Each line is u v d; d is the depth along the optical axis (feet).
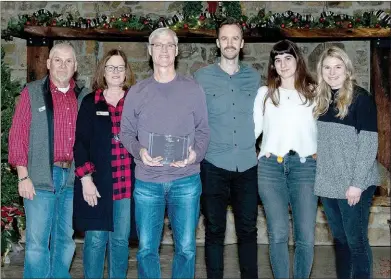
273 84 11.12
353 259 10.77
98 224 10.82
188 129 10.46
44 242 11.17
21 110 11.02
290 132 10.89
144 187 10.52
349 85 10.61
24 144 10.98
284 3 21.75
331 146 10.64
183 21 19.22
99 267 11.24
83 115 10.90
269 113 11.07
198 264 15.84
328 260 16.29
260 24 19.22
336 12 21.72
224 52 11.23
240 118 11.23
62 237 11.46
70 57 11.09
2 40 21.94
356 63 21.76
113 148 10.95
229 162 11.13
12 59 22.02
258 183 11.13
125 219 11.04
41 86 11.17
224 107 11.18
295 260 11.00
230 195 11.51
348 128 10.56
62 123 11.10
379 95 19.95
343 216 10.74
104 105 11.00
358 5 21.68
